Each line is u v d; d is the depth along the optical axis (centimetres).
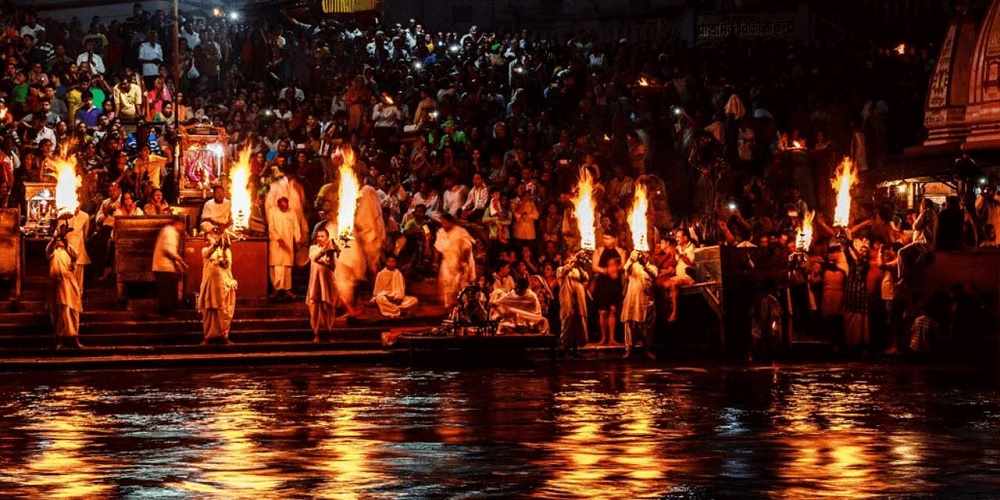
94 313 2595
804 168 3388
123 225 2680
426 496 1113
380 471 1235
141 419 1617
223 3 4506
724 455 1330
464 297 2528
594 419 1611
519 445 1395
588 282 2705
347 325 2677
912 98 3897
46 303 2605
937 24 4688
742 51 4159
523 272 2642
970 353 2666
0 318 2556
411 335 2494
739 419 1612
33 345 2488
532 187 2975
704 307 2702
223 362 2444
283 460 1298
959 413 1678
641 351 2652
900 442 1422
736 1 4625
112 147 3047
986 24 3141
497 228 2906
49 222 2784
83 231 2692
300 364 2462
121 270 2673
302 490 1140
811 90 3834
